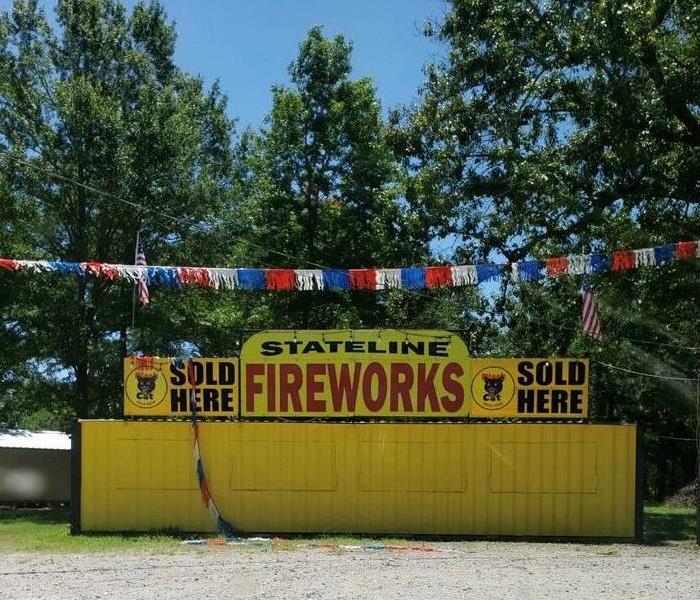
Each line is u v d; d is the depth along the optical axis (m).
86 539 13.45
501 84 17.86
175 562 10.78
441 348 14.27
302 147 26.11
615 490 14.01
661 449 41.12
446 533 14.03
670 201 18.39
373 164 25.73
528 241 18.47
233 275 13.16
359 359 14.33
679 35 17.25
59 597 8.37
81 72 28.55
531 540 13.87
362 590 8.69
